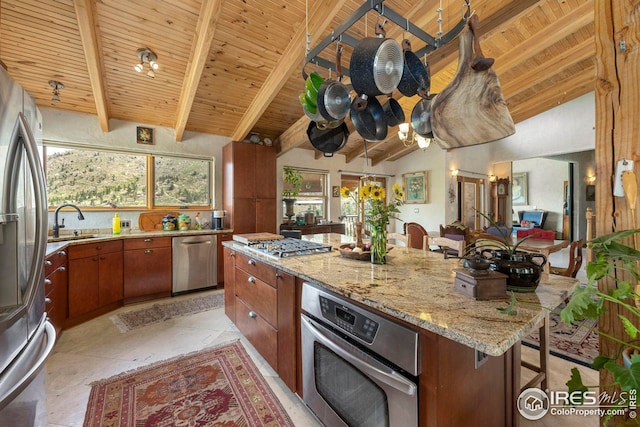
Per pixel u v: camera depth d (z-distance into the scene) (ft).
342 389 4.12
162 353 7.20
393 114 5.82
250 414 5.12
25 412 3.49
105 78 9.62
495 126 4.32
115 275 10.20
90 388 5.80
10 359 3.22
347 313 3.91
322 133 6.70
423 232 11.95
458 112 4.56
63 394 5.61
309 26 8.45
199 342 7.79
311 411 4.85
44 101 10.16
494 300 3.40
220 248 12.91
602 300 2.30
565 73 15.62
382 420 3.41
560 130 19.11
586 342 7.65
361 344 3.70
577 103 18.16
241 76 10.61
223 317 9.51
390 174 23.54
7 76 3.36
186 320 9.25
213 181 14.40
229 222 13.67
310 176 19.06
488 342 2.37
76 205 11.19
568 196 26.84
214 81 10.71
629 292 2.23
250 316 6.98
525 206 31.14
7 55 8.26
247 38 8.96
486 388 3.59
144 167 12.75
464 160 22.16
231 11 8.02
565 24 10.88
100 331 8.43
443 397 2.91
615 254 2.36
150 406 5.30
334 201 19.98
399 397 3.18
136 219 12.37
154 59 9.06
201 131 13.89
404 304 3.28
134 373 6.34
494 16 8.25
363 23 8.86
